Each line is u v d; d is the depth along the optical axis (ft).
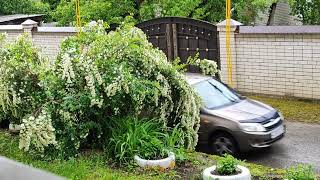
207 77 31.94
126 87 23.07
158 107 24.89
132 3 55.26
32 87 25.04
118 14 54.95
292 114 37.40
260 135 27.81
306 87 40.37
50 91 23.54
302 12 63.16
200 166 22.79
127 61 24.44
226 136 28.45
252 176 21.54
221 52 44.60
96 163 22.79
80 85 23.67
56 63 24.21
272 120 28.84
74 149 23.73
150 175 21.43
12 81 25.14
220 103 30.09
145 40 25.79
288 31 40.52
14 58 25.85
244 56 43.37
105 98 23.76
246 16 63.46
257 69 42.83
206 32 45.62
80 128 23.75
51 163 22.67
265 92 42.78
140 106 24.35
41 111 23.49
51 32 55.06
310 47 39.52
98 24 26.48
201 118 29.04
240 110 29.32
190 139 25.22
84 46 25.11
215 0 61.62
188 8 54.85
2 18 72.13
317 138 31.86
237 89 44.32
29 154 23.85
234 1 61.41
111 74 23.25
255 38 42.32
